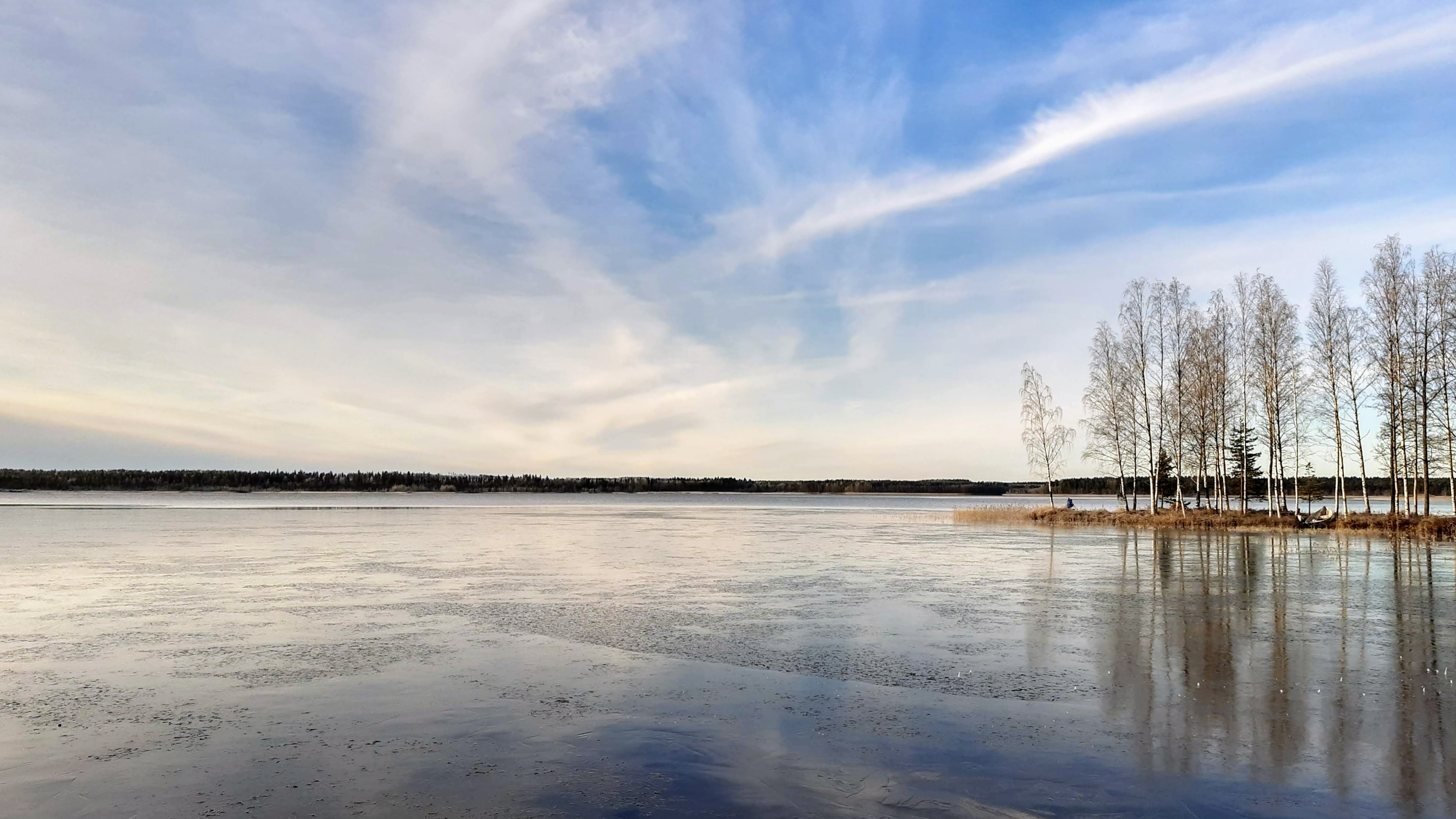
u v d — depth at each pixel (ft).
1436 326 131.23
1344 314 145.38
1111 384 180.14
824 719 30.32
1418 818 21.44
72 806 22.38
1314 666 38.58
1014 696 33.47
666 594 63.36
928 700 32.91
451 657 40.78
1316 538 123.95
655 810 22.08
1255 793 23.20
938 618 52.47
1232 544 113.50
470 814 21.77
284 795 23.09
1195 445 171.53
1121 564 86.33
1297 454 158.51
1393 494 135.33
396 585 68.39
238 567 82.02
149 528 145.69
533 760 26.04
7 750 26.96
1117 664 39.14
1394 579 71.72
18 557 91.25
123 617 52.42
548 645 43.62
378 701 32.71
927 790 23.47
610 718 30.48
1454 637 45.55
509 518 202.59
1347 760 25.85
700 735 28.55
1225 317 167.53
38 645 43.55
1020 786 23.73
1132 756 26.30
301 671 37.78
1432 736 28.22
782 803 22.54
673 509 307.58
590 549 107.34
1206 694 33.71
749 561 91.20
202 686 35.12
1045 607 56.80
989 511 208.54
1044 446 197.98
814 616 53.11
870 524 182.80
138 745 27.48
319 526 156.87
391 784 23.94
